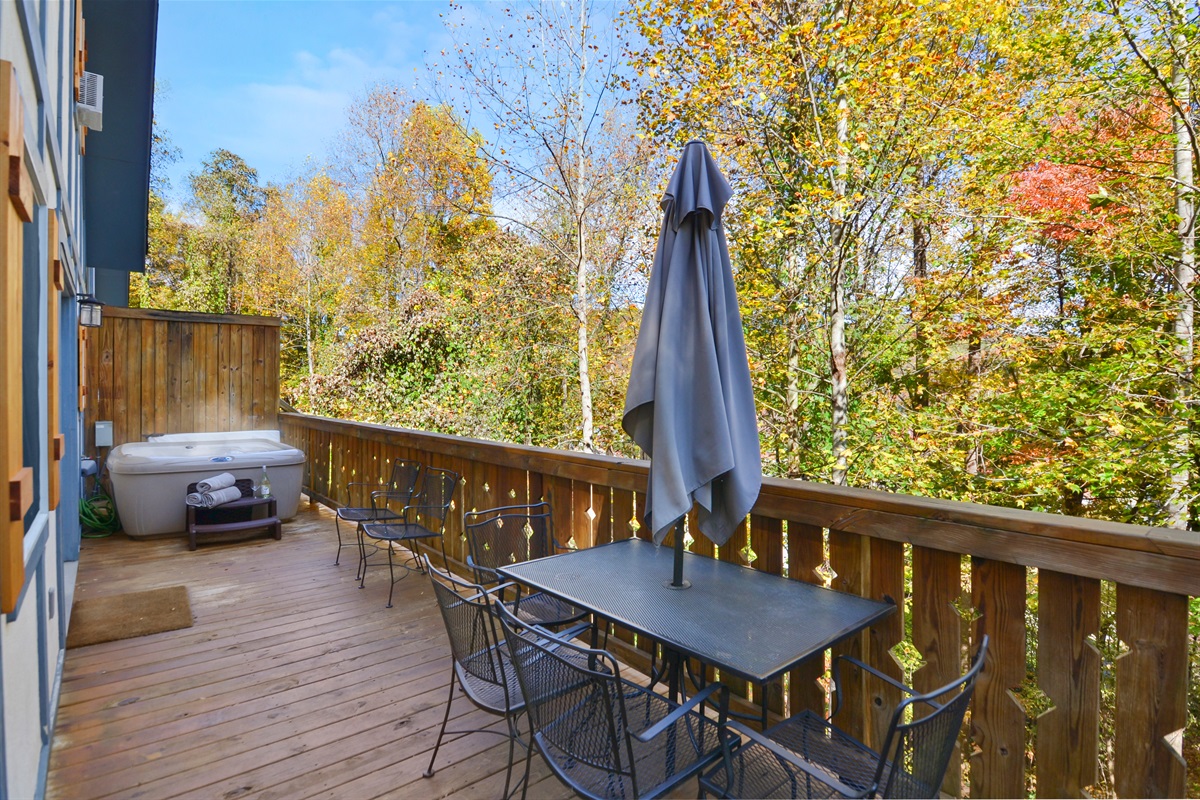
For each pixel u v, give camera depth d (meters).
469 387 10.42
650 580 2.07
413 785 2.00
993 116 6.46
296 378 15.55
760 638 1.59
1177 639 1.36
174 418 6.17
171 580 4.04
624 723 1.41
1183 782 1.36
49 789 1.95
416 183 15.36
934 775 1.33
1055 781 1.56
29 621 1.63
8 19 1.15
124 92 4.91
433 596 3.77
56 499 1.86
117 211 6.25
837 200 6.54
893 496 1.90
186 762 2.10
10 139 1.07
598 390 10.76
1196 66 5.60
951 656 1.77
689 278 1.97
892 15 6.28
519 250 10.42
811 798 1.47
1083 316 6.68
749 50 6.88
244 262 19.31
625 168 9.56
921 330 7.40
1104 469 5.87
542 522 3.02
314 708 2.47
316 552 4.73
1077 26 6.24
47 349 1.71
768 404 8.21
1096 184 6.10
